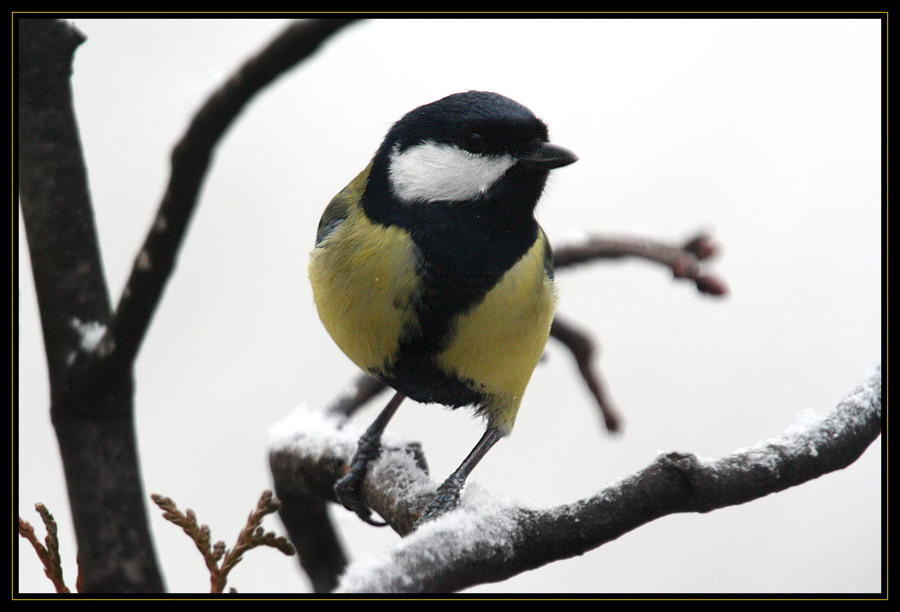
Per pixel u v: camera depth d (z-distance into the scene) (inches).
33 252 135.7
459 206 135.3
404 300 135.3
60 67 135.8
